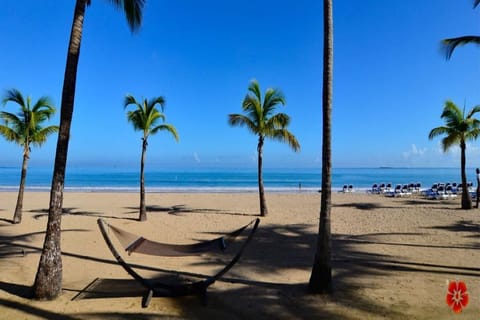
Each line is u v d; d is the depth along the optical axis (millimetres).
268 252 9039
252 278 6805
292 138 15297
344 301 5504
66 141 5621
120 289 6090
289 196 27266
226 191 34906
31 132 13039
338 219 14594
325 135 5789
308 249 9391
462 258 8172
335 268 7363
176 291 5730
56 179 5621
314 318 4891
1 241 9883
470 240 10234
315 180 60656
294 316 4961
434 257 8281
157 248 6617
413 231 11734
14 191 30797
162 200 23219
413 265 7590
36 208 17656
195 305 5391
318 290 5809
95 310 5117
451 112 16797
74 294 5789
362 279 6617
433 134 17344
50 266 5566
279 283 6488
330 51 5758
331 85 5758
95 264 7746
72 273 7027
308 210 18016
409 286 6203
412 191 27844
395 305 5328
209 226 13086
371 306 5297
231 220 14523
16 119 12578
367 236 10914
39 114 12930
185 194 28578
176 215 15906
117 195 26516
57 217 5648
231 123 15664
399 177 74062
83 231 11523
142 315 4973
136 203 21047
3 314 4895
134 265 7715
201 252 6496
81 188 37375
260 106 15266
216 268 7527
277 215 16047
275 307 5297
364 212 16812
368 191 33875
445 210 17297
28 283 6289
